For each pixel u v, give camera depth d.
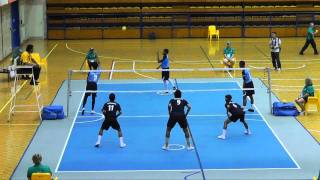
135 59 31.11
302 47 35.19
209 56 31.89
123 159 15.16
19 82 25.28
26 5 39.78
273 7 40.69
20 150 15.96
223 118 19.12
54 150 15.91
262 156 15.29
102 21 40.28
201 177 13.69
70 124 18.62
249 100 21.50
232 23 40.69
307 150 15.77
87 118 19.33
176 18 40.47
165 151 15.80
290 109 19.50
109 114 16.02
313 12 40.75
